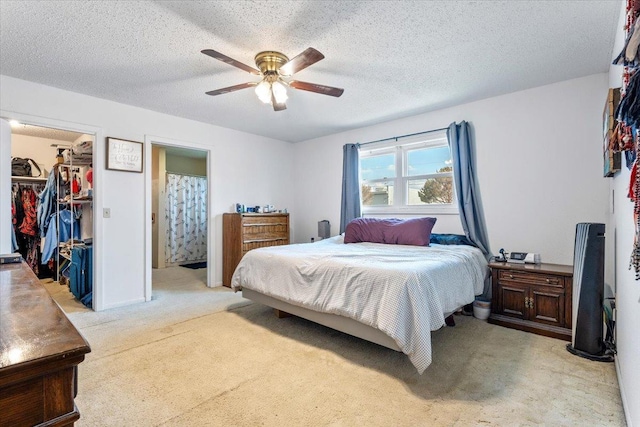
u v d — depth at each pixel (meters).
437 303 2.01
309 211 5.16
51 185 4.34
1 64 2.50
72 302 3.54
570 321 2.49
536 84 2.96
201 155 6.37
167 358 2.19
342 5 1.78
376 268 2.12
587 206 2.78
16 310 0.87
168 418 1.56
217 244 4.39
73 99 3.09
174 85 2.93
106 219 3.34
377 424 1.52
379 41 2.17
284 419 1.56
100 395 1.75
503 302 2.83
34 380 0.58
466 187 3.35
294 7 1.80
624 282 1.76
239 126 4.36
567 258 2.88
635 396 1.37
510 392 1.78
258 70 2.28
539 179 3.02
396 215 4.10
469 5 1.80
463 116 3.48
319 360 2.18
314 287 2.42
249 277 2.99
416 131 3.87
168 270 5.59
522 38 2.15
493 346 2.38
